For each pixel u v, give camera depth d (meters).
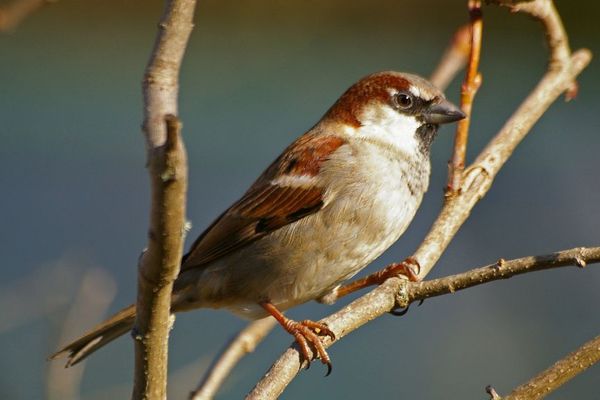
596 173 12.55
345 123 7.24
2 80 16.34
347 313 5.98
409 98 7.15
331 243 6.92
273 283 7.01
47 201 14.41
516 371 11.12
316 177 6.95
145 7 17.23
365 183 6.90
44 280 8.40
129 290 12.86
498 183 12.41
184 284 7.23
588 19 15.72
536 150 13.03
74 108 16.17
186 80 16.02
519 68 15.28
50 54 16.91
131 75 16.81
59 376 6.55
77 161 15.30
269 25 16.64
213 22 16.42
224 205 13.58
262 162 14.37
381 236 6.99
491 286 11.92
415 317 11.98
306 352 5.53
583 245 11.56
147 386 4.28
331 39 16.61
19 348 9.15
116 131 15.92
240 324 11.30
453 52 7.71
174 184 3.61
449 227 6.51
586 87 14.77
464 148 6.62
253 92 15.73
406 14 16.67
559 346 11.09
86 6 17.00
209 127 15.13
